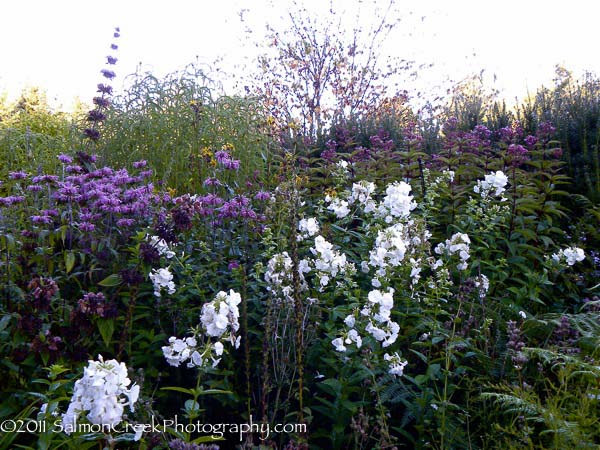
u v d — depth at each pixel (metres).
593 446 2.69
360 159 6.83
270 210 4.69
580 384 3.26
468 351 3.74
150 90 7.36
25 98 11.76
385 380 3.30
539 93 8.17
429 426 3.29
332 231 4.71
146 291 3.95
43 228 4.25
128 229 4.35
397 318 3.92
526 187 5.24
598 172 6.03
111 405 2.16
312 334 3.49
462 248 4.13
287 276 3.62
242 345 3.74
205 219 4.72
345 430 3.33
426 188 5.41
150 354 3.71
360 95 14.20
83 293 3.75
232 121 7.14
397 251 3.69
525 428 2.93
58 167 6.74
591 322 3.83
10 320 3.36
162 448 2.68
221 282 4.16
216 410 3.73
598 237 5.59
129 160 6.68
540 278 4.46
